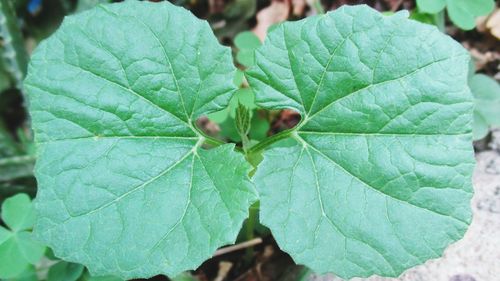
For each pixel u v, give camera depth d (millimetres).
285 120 282
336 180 168
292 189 167
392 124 164
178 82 171
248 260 244
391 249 160
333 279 206
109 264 161
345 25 165
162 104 172
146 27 170
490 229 205
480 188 220
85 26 169
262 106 172
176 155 174
